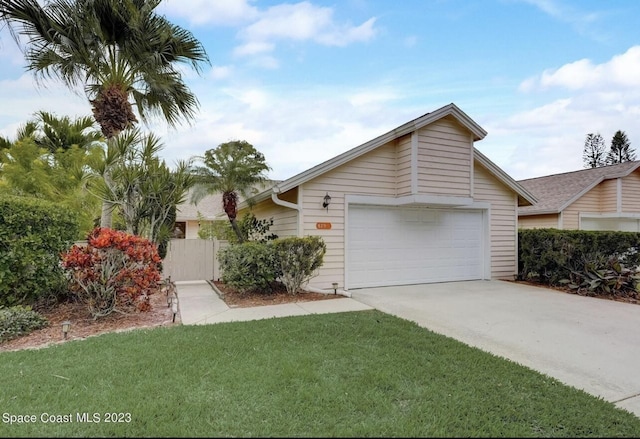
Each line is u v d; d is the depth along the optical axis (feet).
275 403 9.59
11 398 9.70
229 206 33.09
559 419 9.27
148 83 29.27
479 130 29.66
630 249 27.89
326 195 27.61
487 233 33.53
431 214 31.63
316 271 27.22
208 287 30.45
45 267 19.83
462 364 12.69
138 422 8.61
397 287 29.22
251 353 13.20
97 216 31.30
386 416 9.14
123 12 25.81
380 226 29.78
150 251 20.10
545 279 31.94
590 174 49.65
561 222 44.27
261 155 33.88
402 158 29.25
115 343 14.23
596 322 19.04
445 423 8.91
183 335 15.38
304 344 14.34
